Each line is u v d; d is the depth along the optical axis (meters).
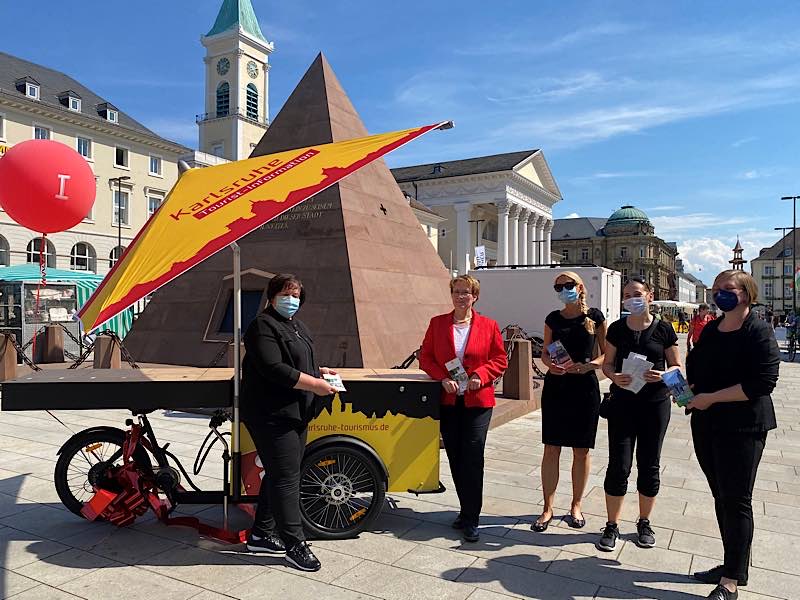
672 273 109.25
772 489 5.42
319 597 3.27
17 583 3.41
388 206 11.07
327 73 11.53
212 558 3.76
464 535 4.12
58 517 4.44
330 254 9.53
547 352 4.29
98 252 40.59
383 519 4.50
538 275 16.52
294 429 3.67
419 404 4.16
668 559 3.85
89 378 3.99
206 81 66.06
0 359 10.21
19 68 40.28
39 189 6.44
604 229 99.06
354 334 8.74
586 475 4.40
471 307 4.38
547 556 3.87
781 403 10.88
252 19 66.56
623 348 4.11
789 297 100.69
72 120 39.03
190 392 3.95
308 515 4.07
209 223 3.81
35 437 6.82
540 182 64.81
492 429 7.73
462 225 57.66
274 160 4.51
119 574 3.53
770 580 3.57
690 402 3.50
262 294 9.54
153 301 10.52
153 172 44.88
